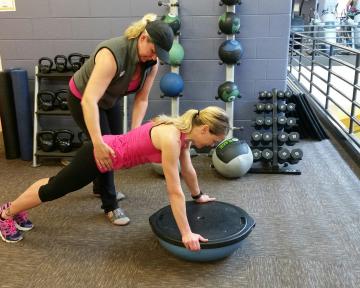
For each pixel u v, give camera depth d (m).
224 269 1.90
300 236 2.19
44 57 3.38
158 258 2.00
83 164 1.89
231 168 2.91
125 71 1.89
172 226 1.95
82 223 2.37
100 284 1.80
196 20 3.32
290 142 3.20
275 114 3.25
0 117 3.44
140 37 1.82
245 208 2.53
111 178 2.31
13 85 3.30
